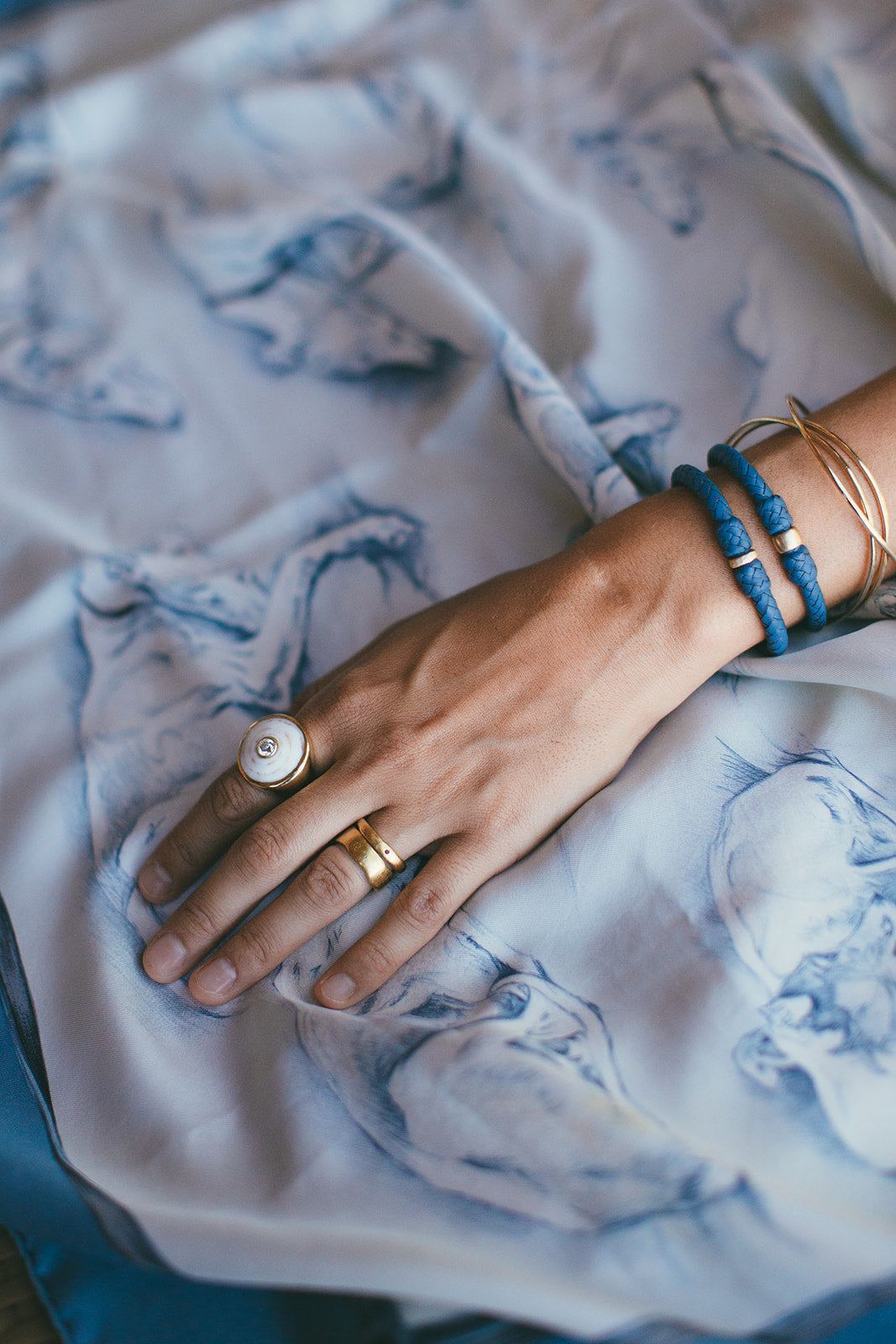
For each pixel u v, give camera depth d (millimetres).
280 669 722
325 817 582
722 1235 448
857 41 904
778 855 532
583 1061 501
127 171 1055
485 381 816
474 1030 520
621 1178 465
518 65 1015
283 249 939
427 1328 495
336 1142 501
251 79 1083
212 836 611
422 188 980
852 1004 487
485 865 576
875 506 613
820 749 576
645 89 945
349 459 831
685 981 507
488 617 634
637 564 624
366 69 1056
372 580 759
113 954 588
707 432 762
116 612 750
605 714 595
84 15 1174
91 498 829
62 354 920
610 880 550
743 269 816
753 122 867
